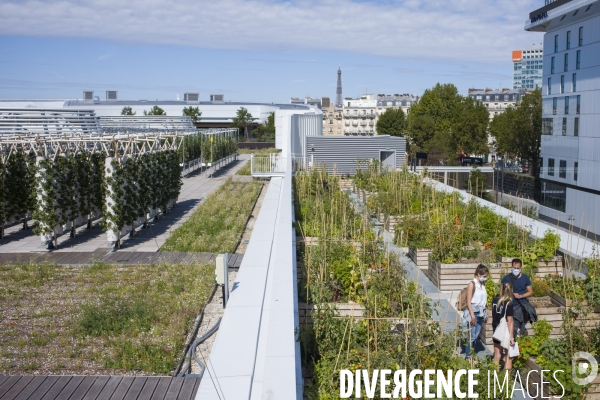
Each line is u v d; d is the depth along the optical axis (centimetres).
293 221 1364
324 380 631
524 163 6353
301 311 847
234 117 8906
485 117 6831
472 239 1239
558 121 4284
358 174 2584
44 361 895
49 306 1173
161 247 1744
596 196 3716
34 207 1736
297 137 4081
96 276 1403
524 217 1449
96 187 2136
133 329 1018
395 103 14038
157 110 8212
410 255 1284
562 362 713
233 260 1543
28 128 2395
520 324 802
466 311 819
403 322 792
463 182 3500
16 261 1560
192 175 4000
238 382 616
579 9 3775
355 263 988
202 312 1118
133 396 747
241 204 2562
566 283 949
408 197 1698
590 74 3788
